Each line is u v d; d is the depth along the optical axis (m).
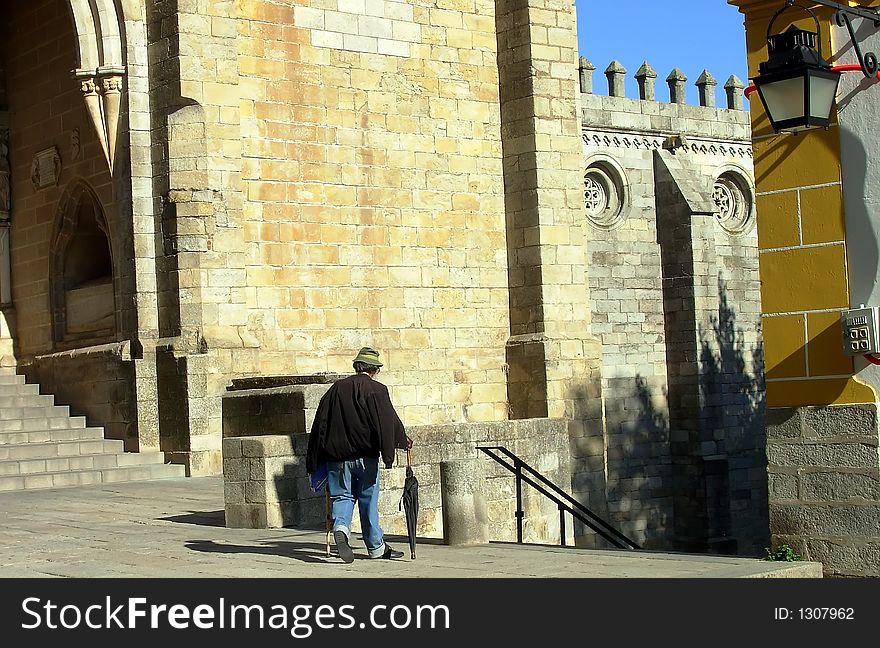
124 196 22.78
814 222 11.92
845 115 11.73
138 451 22.17
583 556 12.05
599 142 40.69
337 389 11.91
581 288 27.28
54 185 25.16
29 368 25.67
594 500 26.84
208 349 22.05
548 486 19.14
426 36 26.45
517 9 27.14
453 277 26.44
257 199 23.81
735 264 43.44
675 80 43.00
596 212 40.72
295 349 24.03
